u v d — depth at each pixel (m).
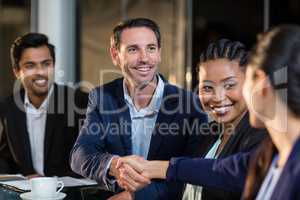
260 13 4.46
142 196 1.85
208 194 1.59
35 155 2.65
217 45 1.66
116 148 1.99
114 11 4.90
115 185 1.81
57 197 1.78
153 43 1.93
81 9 4.86
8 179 2.19
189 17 4.80
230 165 1.39
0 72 4.87
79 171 1.92
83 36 4.90
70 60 4.80
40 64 2.66
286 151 1.03
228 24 4.64
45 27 4.73
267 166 1.10
